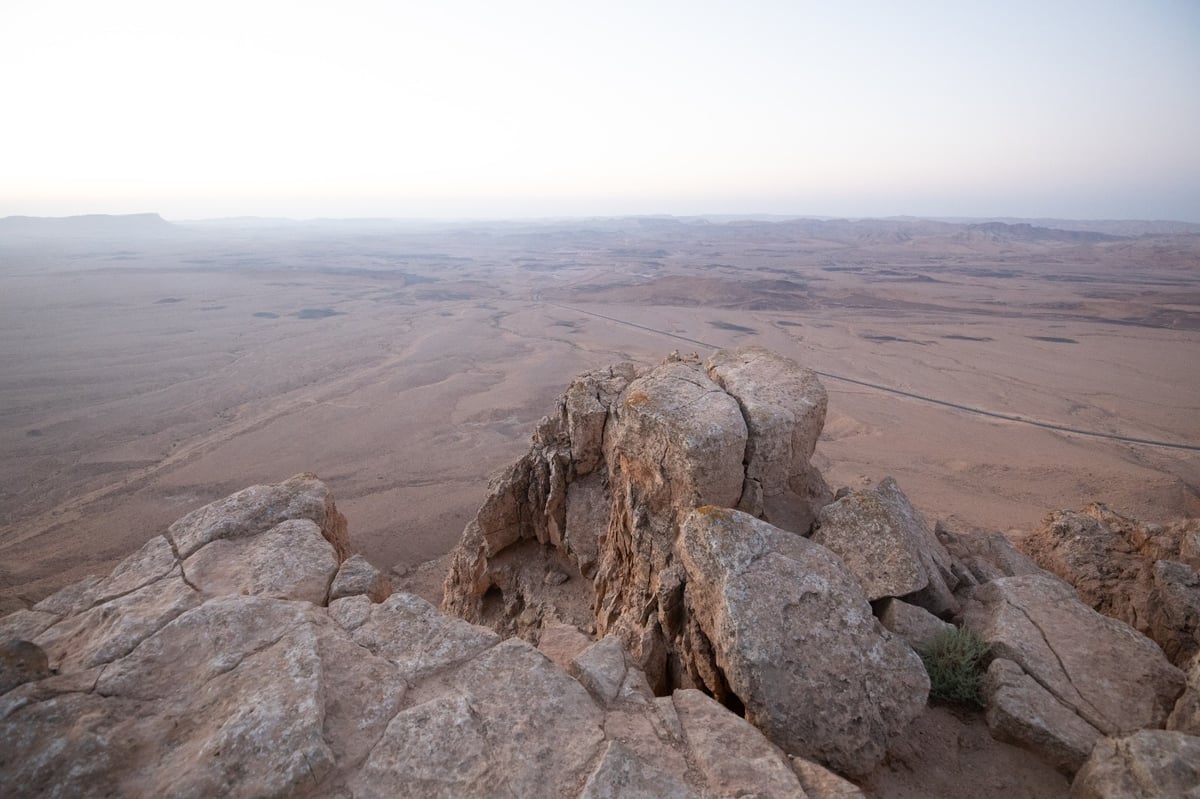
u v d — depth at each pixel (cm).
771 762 566
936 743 691
